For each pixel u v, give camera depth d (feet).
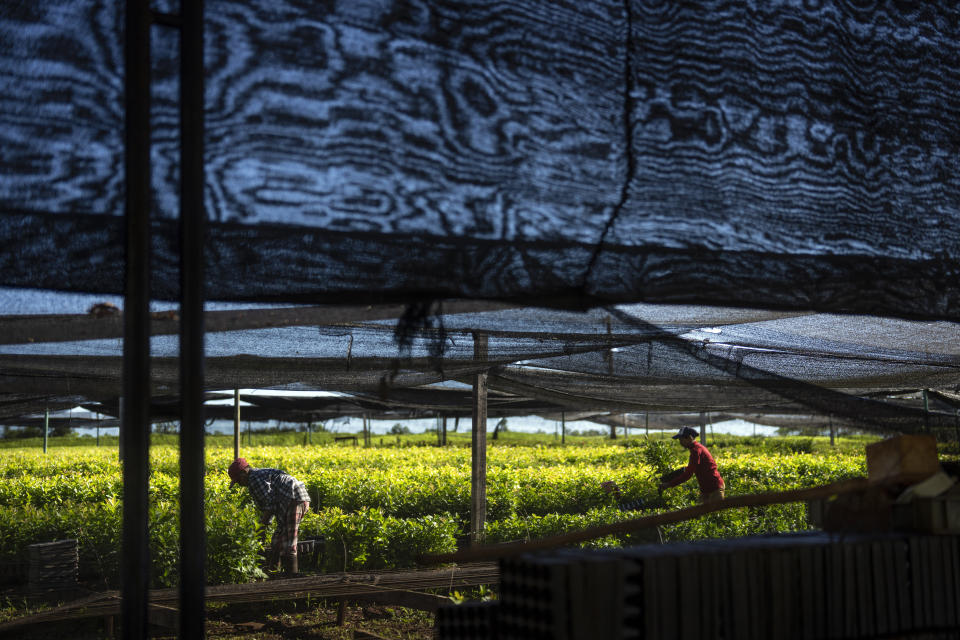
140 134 8.09
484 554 10.30
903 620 8.91
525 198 8.99
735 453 94.22
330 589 23.82
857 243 10.64
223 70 8.14
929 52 11.06
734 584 8.19
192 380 8.40
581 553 8.23
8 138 8.45
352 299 9.50
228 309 13.99
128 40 8.02
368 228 8.57
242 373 23.27
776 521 35.40
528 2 8.92
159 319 13.37
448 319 18.11
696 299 10.19
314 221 8.48
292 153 8.34
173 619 21.53
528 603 7.70
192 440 8.53
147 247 8.23
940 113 11.09
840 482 9.91
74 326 13.82
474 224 8.86
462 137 8.75
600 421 120.06
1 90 8.32
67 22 8.31
